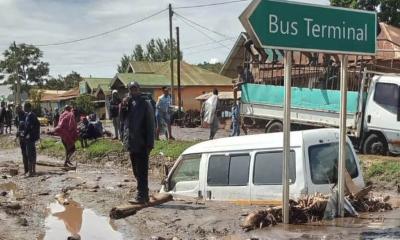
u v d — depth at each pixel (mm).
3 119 34938
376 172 14375
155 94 49062
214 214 8875
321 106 18938
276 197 9367
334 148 9469
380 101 17578
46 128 40688
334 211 8484
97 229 8602
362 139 18172
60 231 8555
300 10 7719
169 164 17938
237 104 21828
